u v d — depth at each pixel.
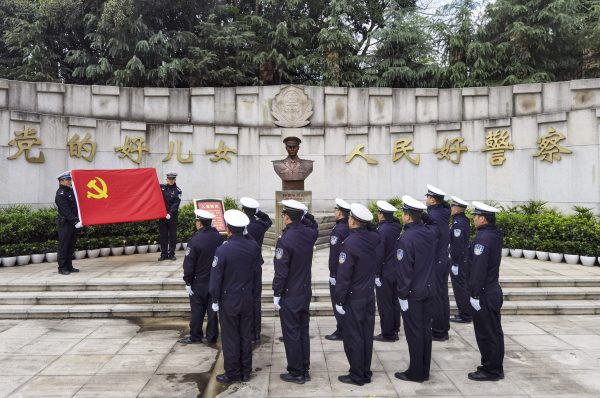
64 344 5.09
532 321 6.05
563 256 8.88
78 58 13.89
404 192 12.34
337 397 3.76
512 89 11.39
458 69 13.74
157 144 12.06
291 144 10.05
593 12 12.69
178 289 6.85
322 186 12.80
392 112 12.68
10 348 4.94
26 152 10.37
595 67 13.71
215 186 12.46
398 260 4.07
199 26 14.77
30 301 6.40
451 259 5.97
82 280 6.95
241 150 12.63
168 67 13.24
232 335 4.03
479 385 4.00
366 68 15.35
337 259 4.80
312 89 12.91
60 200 7.45
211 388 3.94
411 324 4.05
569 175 10.12
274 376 4.23
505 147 11.09
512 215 9.83
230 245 4.12
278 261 4.10
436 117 12.32
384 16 14.53
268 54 15.09
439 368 4.43
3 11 14.84
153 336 5.42
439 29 13.98
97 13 14.20
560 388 3.92
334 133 12.80
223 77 14.76
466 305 5.96
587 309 6.41
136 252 10.16
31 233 8.78
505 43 13.32
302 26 15.40
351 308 4.02
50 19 13.77
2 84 10.45
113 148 11.60
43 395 3.77
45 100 11.08
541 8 13.20
